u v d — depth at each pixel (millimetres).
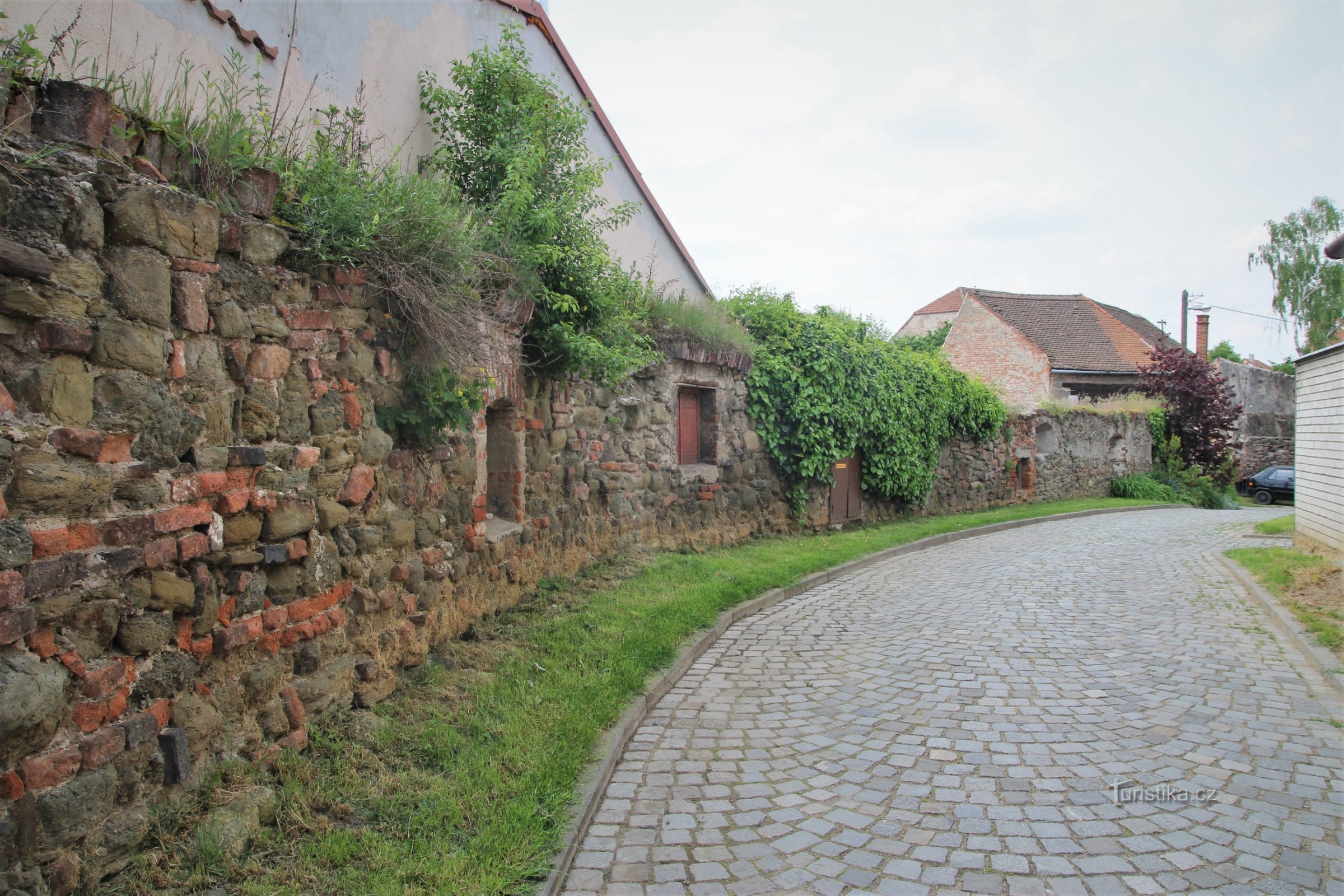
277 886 2598
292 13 5754
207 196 3043
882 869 3131
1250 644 6480
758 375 11461
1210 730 4605
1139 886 2998
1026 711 4945
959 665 5934
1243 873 3096
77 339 2373
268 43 5594
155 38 4738
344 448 3811
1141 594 8633
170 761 2670
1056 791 3826
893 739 4500
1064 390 27359
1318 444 10094
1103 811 3611
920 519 15141
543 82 7105
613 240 11141
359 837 2957
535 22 8812
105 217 2520
